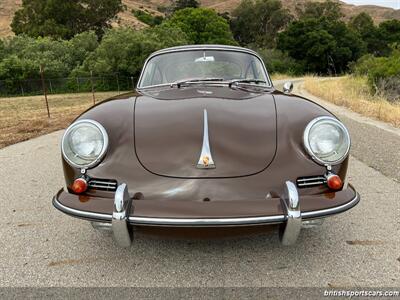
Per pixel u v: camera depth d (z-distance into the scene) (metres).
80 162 2.32
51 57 36.41
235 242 2.86
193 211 2.12
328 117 2.40
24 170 4.98
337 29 65.56
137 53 34.44
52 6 54.28
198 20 55.50
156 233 2.22
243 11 86.75
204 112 2.49
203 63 3.64
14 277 2.46
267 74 3.68
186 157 2.26
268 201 2.17
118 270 2.52
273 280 2.38
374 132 7.19
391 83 15.43
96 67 33.56
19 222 3.31
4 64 32.25
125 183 2.24
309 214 2.18
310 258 2.62
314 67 64.19
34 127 9.15
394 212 3.37
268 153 2.30
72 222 3.30
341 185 2.31
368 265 2.52
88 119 2.42
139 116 2.52
